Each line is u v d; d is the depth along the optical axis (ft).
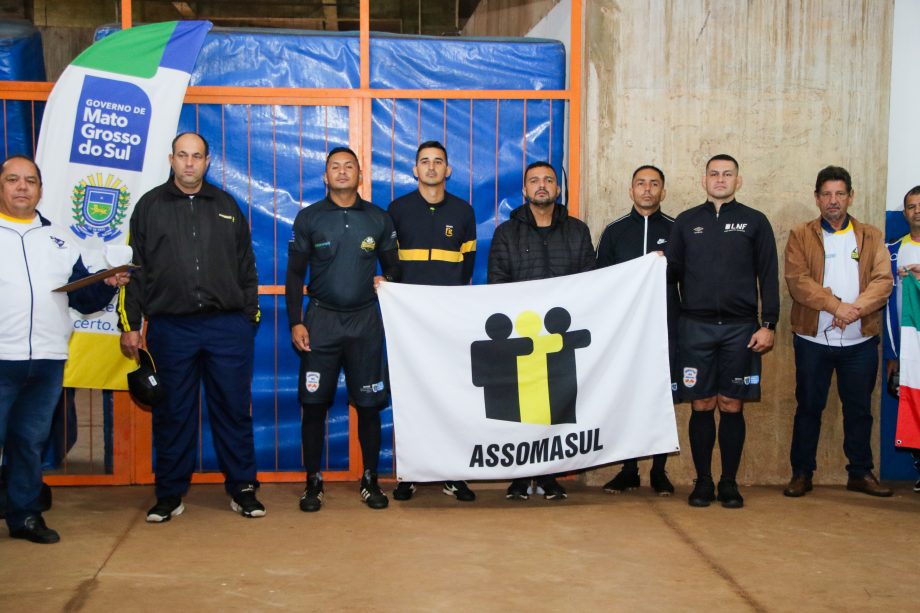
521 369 14.19
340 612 9.63
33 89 15.53
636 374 14.47
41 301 11.83
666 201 16.10
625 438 14.47
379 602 9.94
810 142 16.22
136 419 15.71
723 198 14.38
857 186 16.33
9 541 12.18
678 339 14.88
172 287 13.08
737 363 14.32
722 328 14.34
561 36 17.80
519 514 13.88
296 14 40.88
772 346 14.58
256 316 13.88
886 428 16.75
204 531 12.75
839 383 15.61
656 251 14.76
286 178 15.99
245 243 13.76
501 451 14.14
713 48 16.02
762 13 16.05
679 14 15.94
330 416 16.26
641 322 14.42
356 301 13.91
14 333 11.61
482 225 16.30
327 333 13.89
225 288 13.32
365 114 16.03
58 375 12.24
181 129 15.80
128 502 14.48
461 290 14.12
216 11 40.50
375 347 14.15
